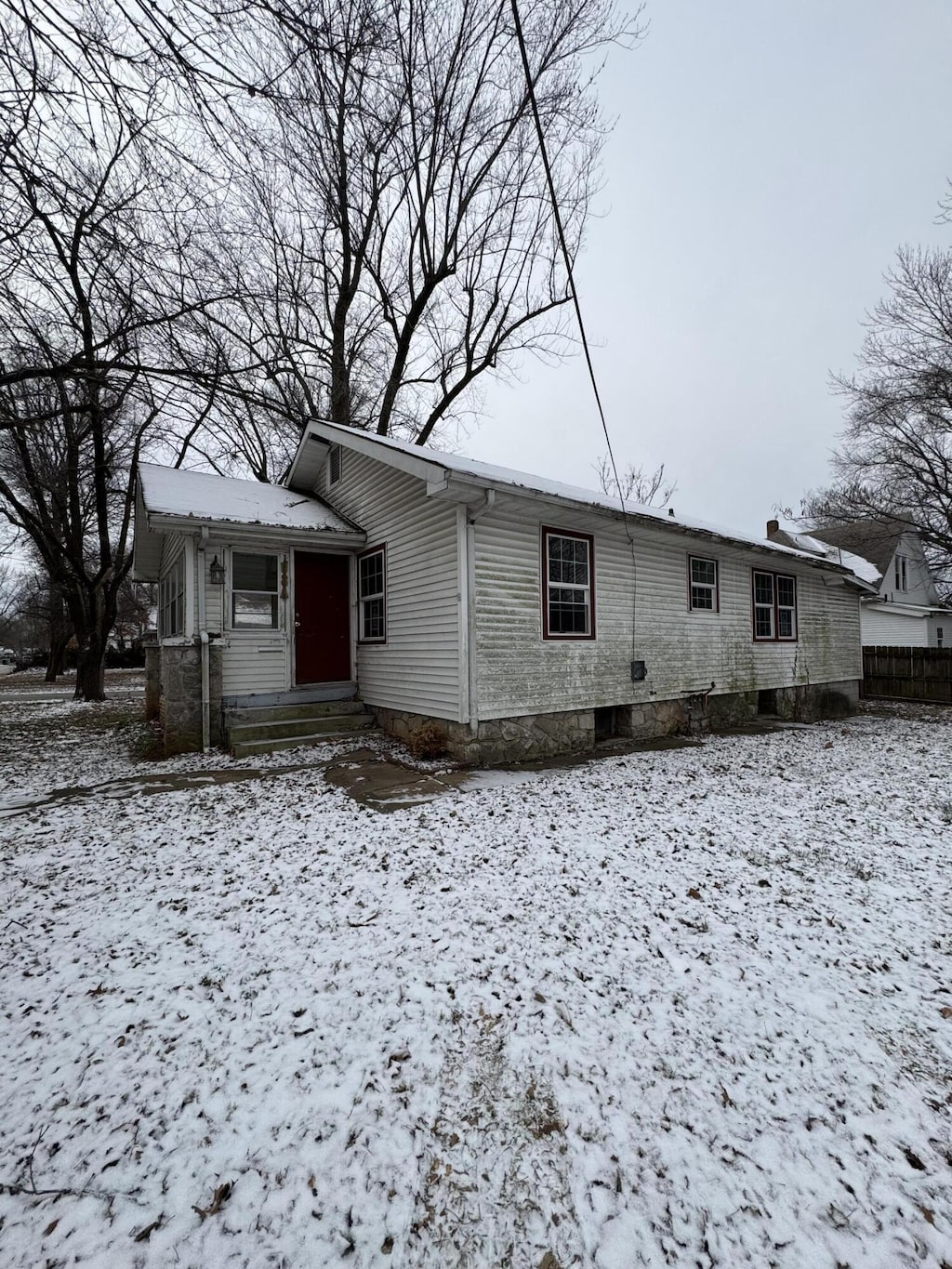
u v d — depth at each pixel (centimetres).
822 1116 186
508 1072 204
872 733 975
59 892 348
